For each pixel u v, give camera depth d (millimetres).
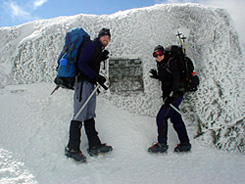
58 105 3277
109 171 2395
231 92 3219
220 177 2420
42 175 2229
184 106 3400
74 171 2354
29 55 3783
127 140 2963
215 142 3053
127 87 3547
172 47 2998
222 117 3135
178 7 3936
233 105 3160
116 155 2719
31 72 3730
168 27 3820
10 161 2328
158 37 3738
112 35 3725
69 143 2555
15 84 3693
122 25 3785
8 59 3848
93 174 2312
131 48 3666
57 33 3816
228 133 3062
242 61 3410
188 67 3041
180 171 2500
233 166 2660
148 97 3477
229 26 3641
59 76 2584
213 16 3699
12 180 2076
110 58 3631
